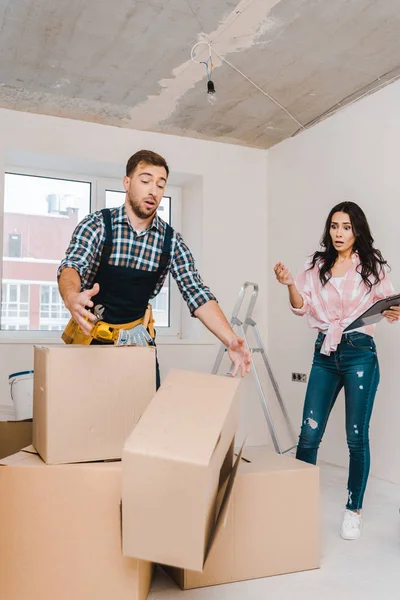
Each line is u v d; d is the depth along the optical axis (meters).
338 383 2.38
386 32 2.69
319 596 1.63
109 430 1.56
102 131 3.85
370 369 2.27
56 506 1.46
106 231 1.91
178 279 2.05
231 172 4.27
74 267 1.75
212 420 1.36
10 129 3.59
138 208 1.90
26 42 2.79
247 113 3.69
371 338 2.32
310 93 3.39
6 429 2.10
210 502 1.31
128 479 1.29
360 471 2.22
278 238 4.21
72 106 3.57
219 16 2.54
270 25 2.63
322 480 3.10
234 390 1.49
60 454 1.50
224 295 4.16
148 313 2.06
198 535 1.25
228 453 1.58
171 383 1.51
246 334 4.20
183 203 4.43
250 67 3.06
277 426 4.13
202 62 3.00
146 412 1.39
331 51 2.88
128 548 1.30
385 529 2.27
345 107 3.56
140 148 3.96
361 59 2.96
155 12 2.51
